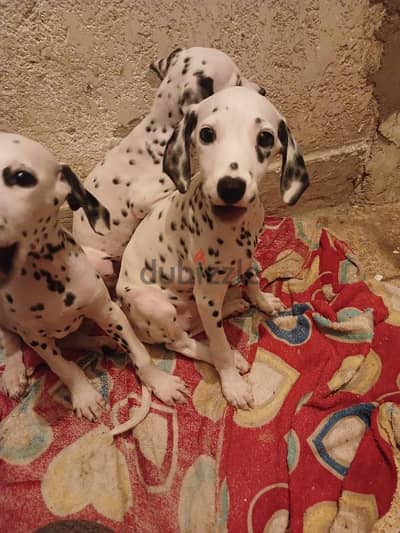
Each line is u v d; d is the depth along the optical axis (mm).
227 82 465
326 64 607
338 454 442
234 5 530
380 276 636
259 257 618
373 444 439
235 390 471
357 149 705
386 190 731
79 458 446
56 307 404
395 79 634
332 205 749
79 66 538
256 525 399
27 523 411
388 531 399
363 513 404
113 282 582
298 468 430
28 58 520
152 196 508
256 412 469
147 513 414
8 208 313
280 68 593
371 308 536
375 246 679
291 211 738
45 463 444
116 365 509
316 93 631
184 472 432
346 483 418
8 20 491
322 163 700
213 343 457
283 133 382
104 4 499
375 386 487
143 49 540
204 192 359
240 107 349
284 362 507
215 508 411
